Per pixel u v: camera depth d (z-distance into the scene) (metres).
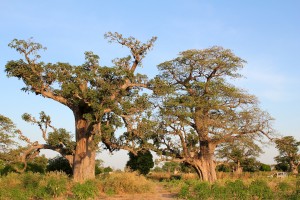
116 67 25.61
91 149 25.17
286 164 62.47
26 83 26.05
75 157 26.81
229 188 17.92
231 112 33.72
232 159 39.66
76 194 17.62
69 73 25.81
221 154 38.25
